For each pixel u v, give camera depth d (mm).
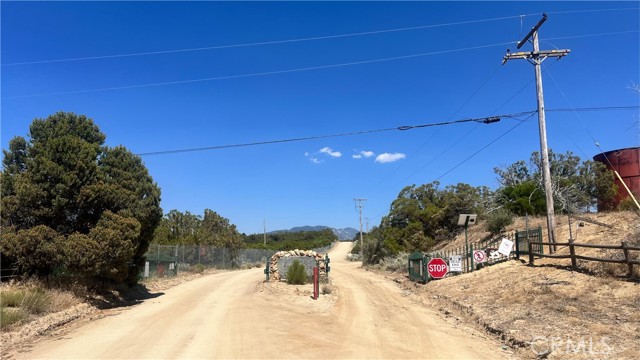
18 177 16109
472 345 9680
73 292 16062
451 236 43594
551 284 13680
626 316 9938
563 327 9922
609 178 30000
